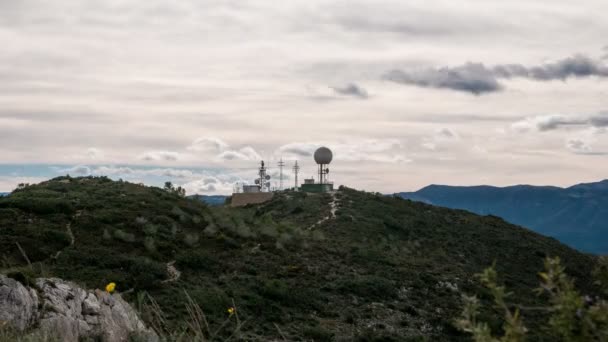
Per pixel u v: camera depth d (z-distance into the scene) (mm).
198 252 49125
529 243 82812
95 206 55906
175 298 36344
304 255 55031
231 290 41031
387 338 37594
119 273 40281
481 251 75625
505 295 2965
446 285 52188
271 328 35562
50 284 15180
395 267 55812
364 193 102375
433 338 39094
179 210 59062
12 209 50094
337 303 44094
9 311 12805
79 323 14406
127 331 15539
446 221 88938
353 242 68250
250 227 61656
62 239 44594
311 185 109562
